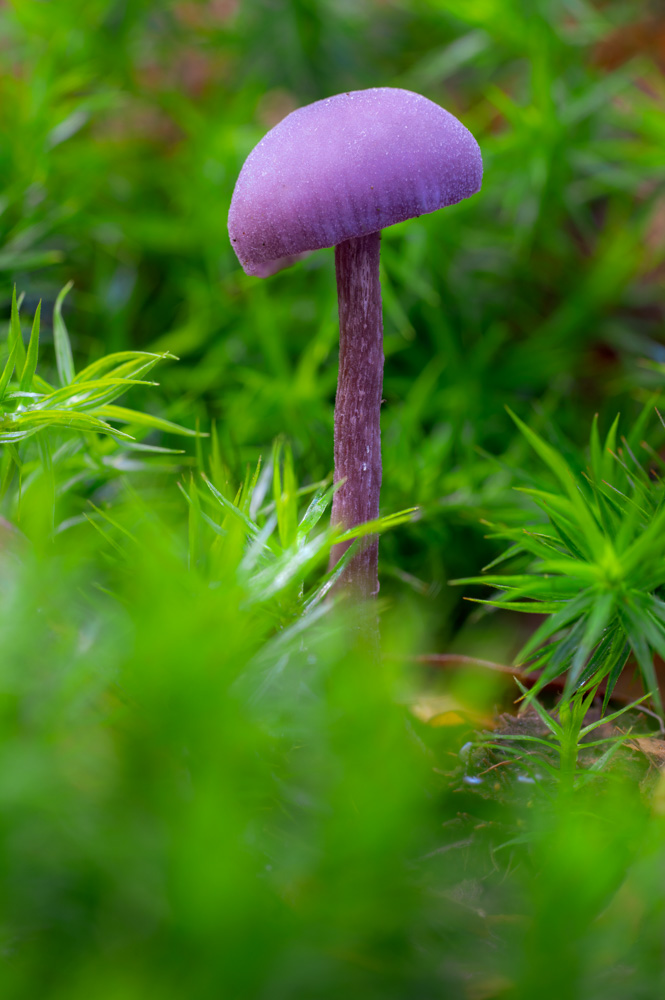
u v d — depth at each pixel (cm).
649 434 35
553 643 29
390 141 29
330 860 26
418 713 31
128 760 27
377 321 30
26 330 35
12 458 30
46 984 26
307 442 34
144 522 29
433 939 27
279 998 26
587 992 26
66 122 37
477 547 34
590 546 28
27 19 39
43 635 27
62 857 26
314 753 27
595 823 28
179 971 26
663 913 27
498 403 37
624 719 30
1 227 35
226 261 38
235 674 27
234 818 26
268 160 29
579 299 39
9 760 26
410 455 34
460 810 29
